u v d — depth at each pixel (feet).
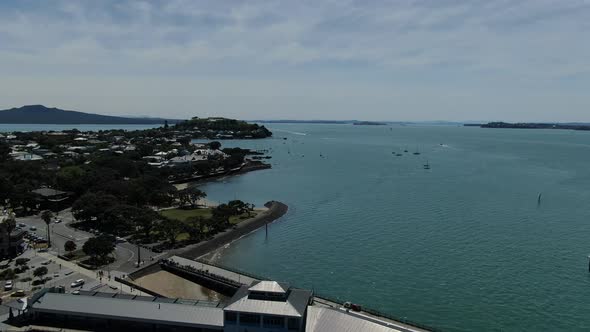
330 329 244.01
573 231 511.40
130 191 629.92
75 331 263.08
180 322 258.57
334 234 515.50
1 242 398.21
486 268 399.03
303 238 503.61
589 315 313.32
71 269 376.48
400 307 326.24
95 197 546.67
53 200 614.75
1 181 637.30
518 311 319.47
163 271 399.24
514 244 465.47
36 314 276.00
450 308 324.39
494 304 329.72
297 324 242.78
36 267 378.12
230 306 250.78
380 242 479.41
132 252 434.30
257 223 561.84
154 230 494.59
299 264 419.33
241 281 358.23
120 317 265.54
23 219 553.64
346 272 395.55
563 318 309.63
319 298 315.17
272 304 250.37
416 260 421.59
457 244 467.52
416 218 577.02
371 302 334.44
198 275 377.91
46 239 461.78
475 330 294.87
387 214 602.44
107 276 364.17
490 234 501.15
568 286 359.87
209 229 519.60
